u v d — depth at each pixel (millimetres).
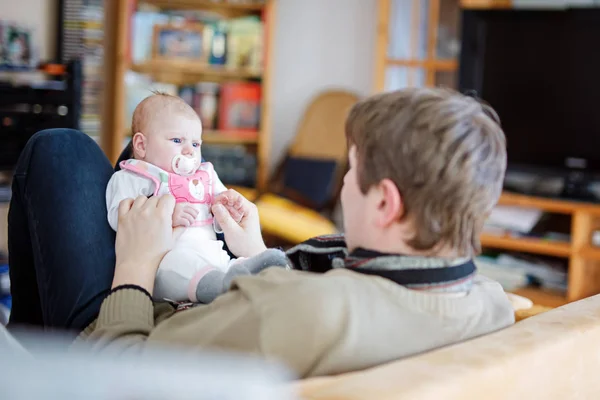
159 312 1266
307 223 4047
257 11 5059
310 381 816
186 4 4895
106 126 4504
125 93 4547
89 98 4379
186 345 976
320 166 4691
